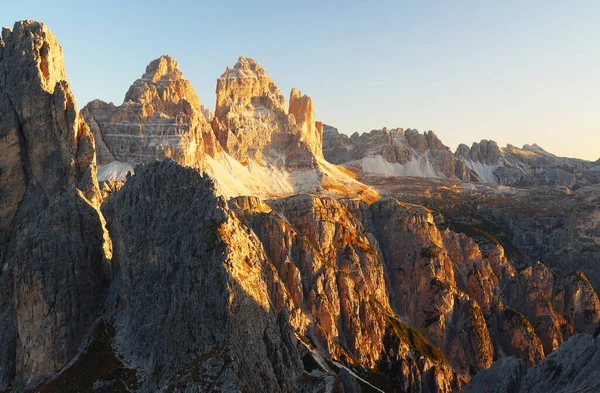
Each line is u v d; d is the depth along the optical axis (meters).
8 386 155.00
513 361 172.62
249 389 131.00
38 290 157.75
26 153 193.00
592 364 147.12
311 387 150.38
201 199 169.88
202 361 132.12
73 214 172.88
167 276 159.00
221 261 147.00
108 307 168.12
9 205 187.50
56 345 155.50
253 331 144.50
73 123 193.25
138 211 172.25
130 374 145.88
